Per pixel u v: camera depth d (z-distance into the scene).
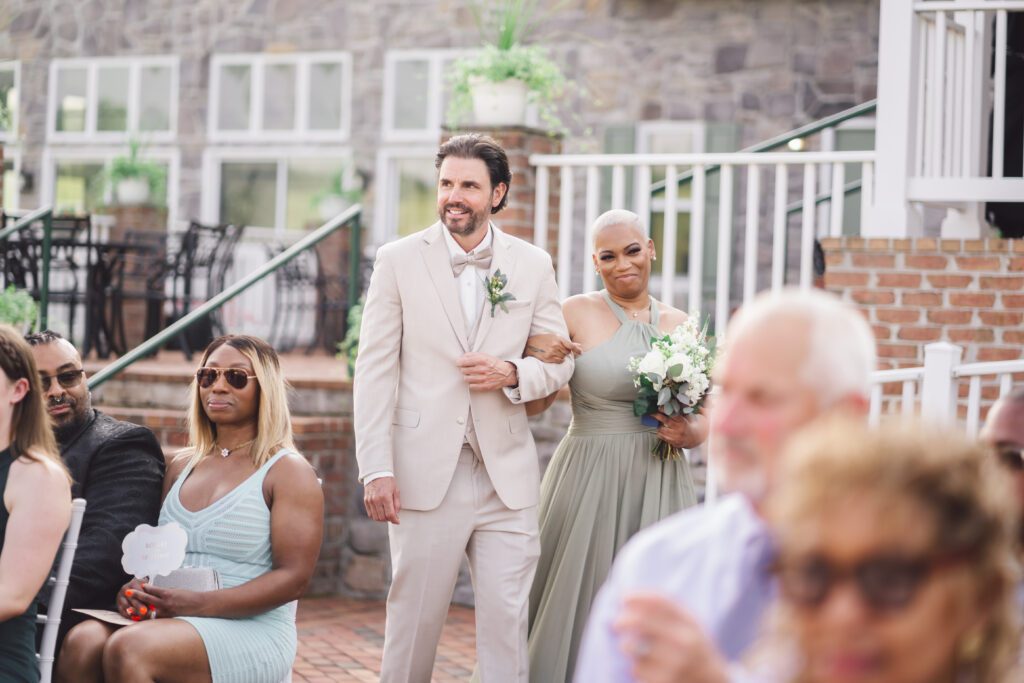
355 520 6.95
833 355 1.66
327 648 5.73
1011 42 6.88
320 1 12.79
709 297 11.24
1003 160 6.45
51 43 13.48
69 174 13.40
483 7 12.16
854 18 11.07
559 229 6.86
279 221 12.89
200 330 10.30
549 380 4.07
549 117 6.75
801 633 1.36
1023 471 2.19
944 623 1.32
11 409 3.36
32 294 9.01
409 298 4.04
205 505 3.86
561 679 4.17
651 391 4.13
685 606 1.71
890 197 5.91
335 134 12.74
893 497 1.32
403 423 4.03
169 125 13.16
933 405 4.57
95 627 3.58
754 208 6.19
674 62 11.55
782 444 1.67
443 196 4.04
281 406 3.93
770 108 11.29
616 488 4.21
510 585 4.02
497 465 4.03
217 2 13.05
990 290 5.68
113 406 7.55
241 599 3.64
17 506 3.27
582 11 11.77
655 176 11.55
